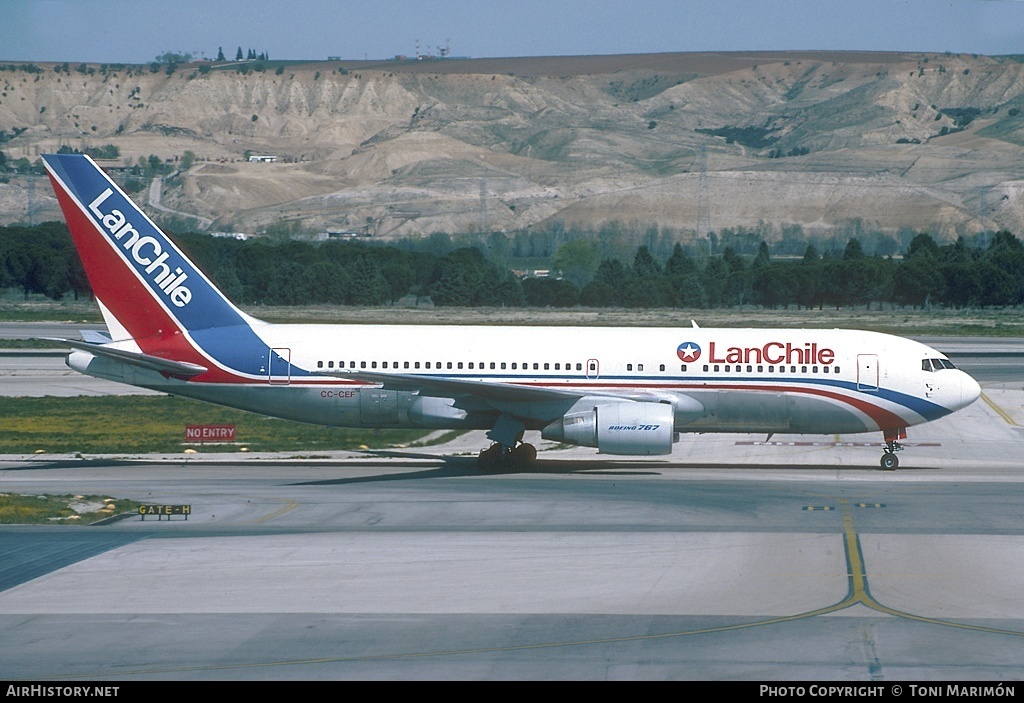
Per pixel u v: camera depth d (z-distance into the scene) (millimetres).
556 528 148250
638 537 142000
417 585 117812
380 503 167875
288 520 154125
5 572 122000
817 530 146875
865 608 109500
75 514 156875
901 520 154250
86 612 107312
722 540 140250
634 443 195625
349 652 96125
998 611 108500
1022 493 178500
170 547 135000
